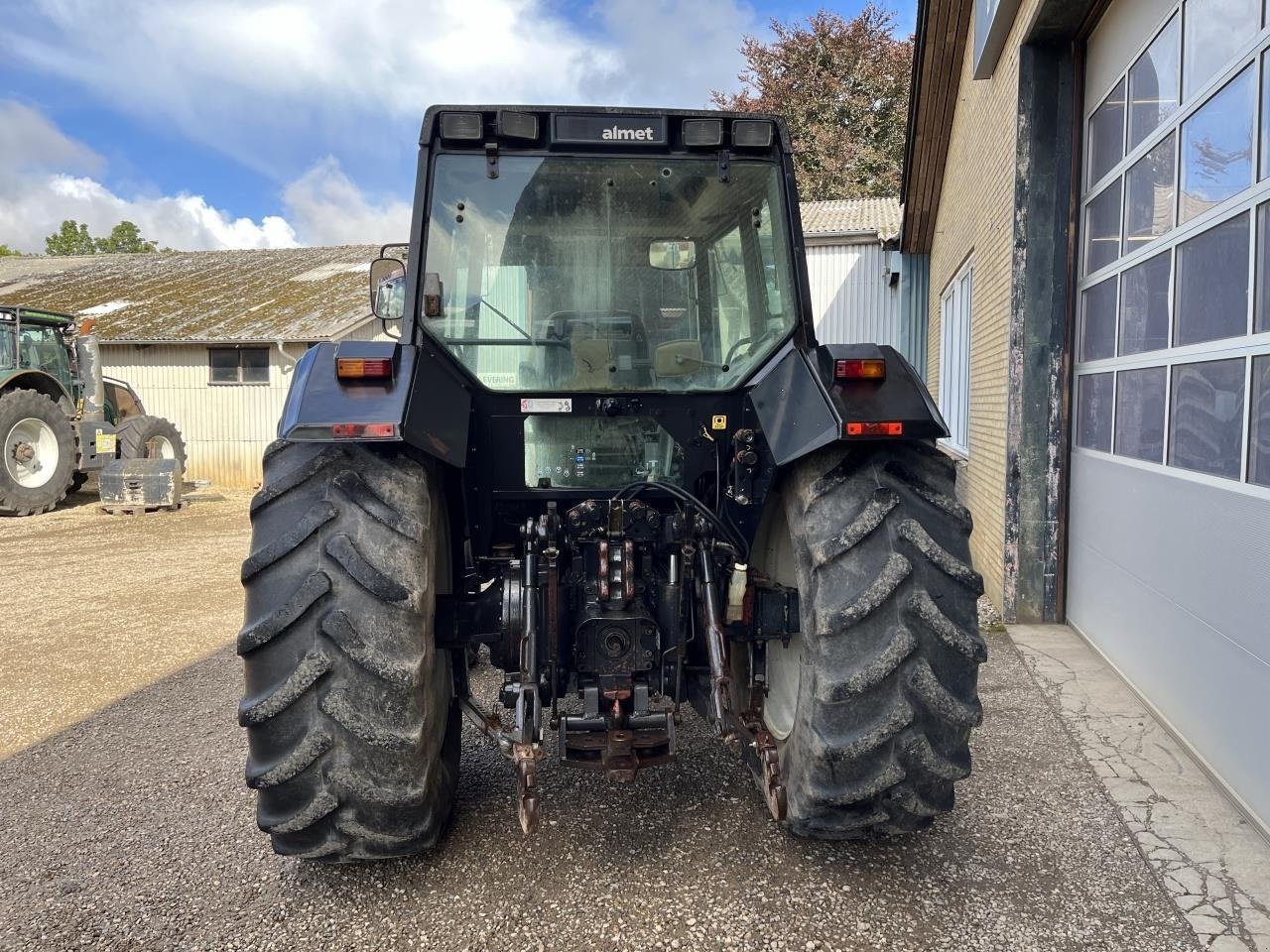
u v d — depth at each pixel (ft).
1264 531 9.14
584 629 8.24
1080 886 8.00
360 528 7.19
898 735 7.18
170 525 34.68
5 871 8.61
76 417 39.75
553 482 9.03
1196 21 11.28
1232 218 10.13
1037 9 14.79
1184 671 11.14
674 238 9.00
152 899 8.02
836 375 7.63
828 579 7.27
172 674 15.37
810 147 83.15
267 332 49.21
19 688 14.71
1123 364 13.70
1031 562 16.65
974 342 21.56
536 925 7.41
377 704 7.03
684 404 9.00
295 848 7.46
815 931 7.27
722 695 7.86
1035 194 16.08
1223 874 8.23
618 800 9.68
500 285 8.89
